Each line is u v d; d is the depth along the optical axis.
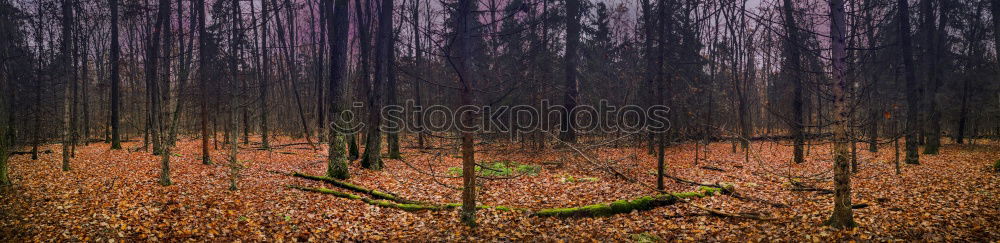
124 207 7.43
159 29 11.52
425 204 8.69
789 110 22.67
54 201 7.69
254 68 23.48
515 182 11.34
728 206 8.29
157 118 18.23
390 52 13.94
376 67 13.36
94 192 8.52
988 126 24.86
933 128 17.47
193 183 10.09
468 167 7.16
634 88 20.28
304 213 7.80
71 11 14.97
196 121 27.67
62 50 14.53
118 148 18.86
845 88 6.12
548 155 17.30
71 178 10.28
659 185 9.84
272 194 9.24
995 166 10.87
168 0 12.19
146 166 12.84
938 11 19.94
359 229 7.12
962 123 21.19
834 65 6.05
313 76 30.25
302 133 27.66
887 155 16.03
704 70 22.03
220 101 18.53
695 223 7.22
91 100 31.48
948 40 21.19
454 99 20.86
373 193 9.54
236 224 7.04
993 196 7.78
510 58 17.20
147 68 19.09
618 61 23.27
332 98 11.45
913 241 5.62
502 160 16.08
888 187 9.34
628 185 10.61
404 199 8.99
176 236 6.36
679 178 11.31
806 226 6.58
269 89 31.31
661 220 7.49
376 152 13.40
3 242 5.71
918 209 7.15
